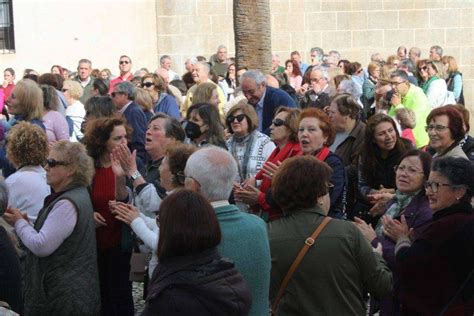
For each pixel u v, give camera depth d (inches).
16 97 363.6
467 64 827.4
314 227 200.4
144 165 321.7
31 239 236.8
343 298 199.0
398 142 299.6
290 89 540.7
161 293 162.9
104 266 278.4
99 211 272.4
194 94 400.2
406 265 213.3
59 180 245.0
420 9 823.1
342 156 322.3
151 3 800.9
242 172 312.0
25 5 754.8
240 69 567.2
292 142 295.0
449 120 286.2
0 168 357.1
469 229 207.5
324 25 823.7
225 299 164.1
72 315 239.5
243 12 580.7
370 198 294.0
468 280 208.1
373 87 586.6
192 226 165.5
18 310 229.3
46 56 759.7
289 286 199.8
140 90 433.7
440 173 211.6
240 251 191.6
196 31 808.9
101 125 275.0
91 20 770.2
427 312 211.3
